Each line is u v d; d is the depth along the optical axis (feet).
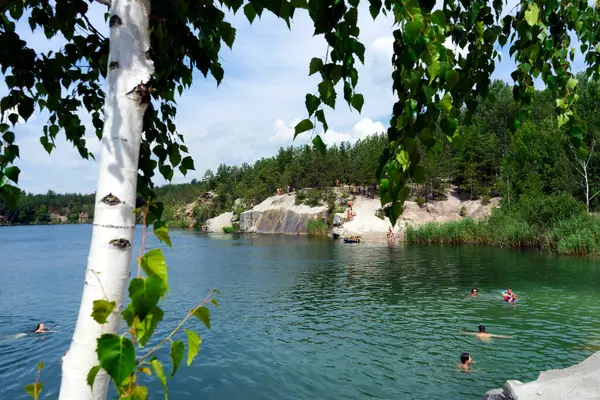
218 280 92.68
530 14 8.75
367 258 129.70
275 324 55.31
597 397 18.62
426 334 48.96
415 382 35.58
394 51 7.18
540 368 37.68
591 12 10.46
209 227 347.56
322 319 57.52
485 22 10.81
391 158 6.38
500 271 93.71
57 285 89.81
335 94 6.44
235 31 8.14
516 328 50.19
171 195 574.56
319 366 39.96
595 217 126.31
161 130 11.75
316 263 120.57
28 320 59.62
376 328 52.19
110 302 4.85
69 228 522.88
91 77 11.75
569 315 55.26
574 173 159.74
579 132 10.40
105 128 5.83
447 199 259.80
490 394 22.07
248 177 427.33
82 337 5.38
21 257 155.12
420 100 6.53
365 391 34.22
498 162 242.58
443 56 6.34
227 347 45.98
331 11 5.76
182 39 8.25
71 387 5.32
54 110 11.73
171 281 92.22
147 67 6.05
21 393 34.63
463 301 66.03
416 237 181.88
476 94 10.34
